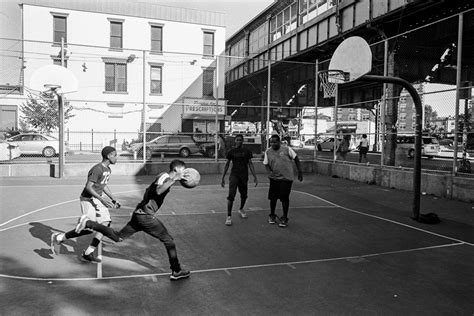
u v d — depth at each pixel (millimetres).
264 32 34969
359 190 13539
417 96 8977
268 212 9672
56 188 12867
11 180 14773
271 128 34344
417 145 8930
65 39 33656
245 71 38812
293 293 4703
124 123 34344
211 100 32656
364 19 20719
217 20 37844
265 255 6242
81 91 33562
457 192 11398
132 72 34969
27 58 32375
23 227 7766
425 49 23109
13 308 4176
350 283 5051
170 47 36438
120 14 34969
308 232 7762
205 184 14742
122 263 5711
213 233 7602
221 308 4258
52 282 4930
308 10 26609
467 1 16953
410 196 12234
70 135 32719
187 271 5137
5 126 31562
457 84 11383
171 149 23938
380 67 23906
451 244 6980
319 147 38375
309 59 28969
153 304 4332
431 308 4332
